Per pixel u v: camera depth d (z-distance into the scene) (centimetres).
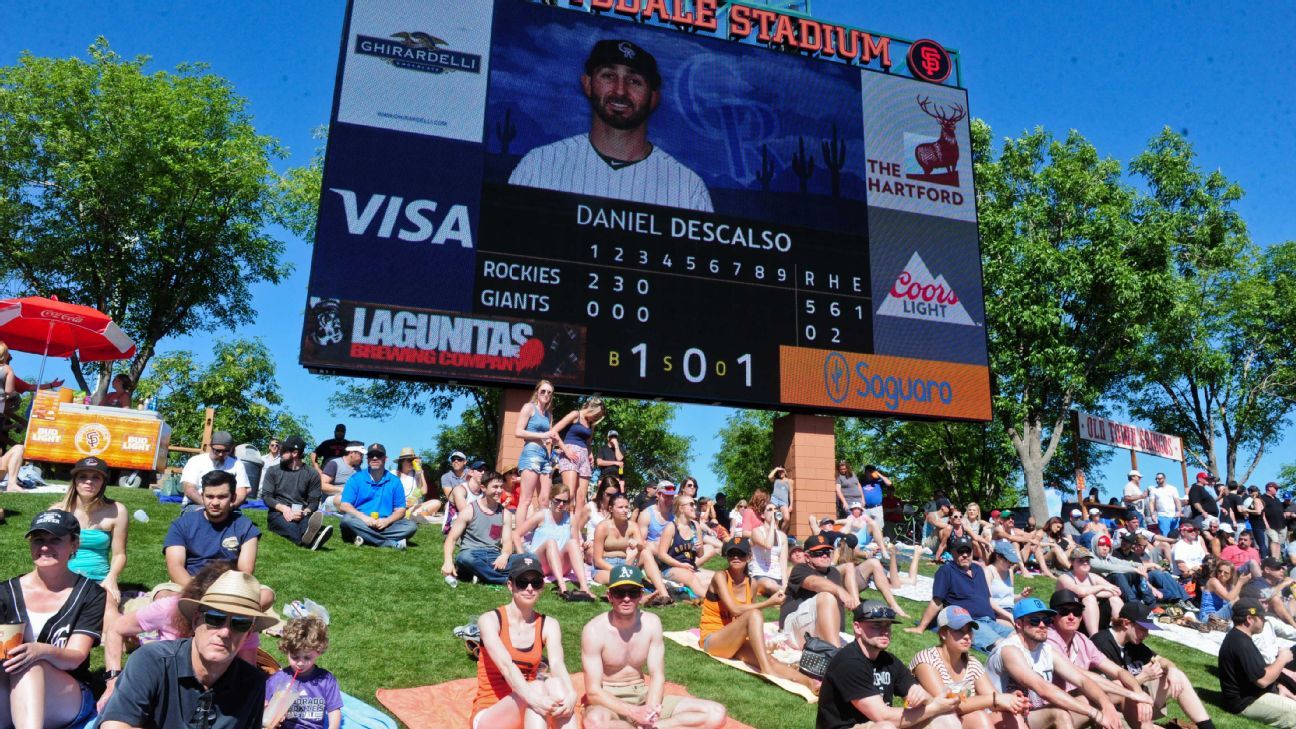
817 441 1548
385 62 1403
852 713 571
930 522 1606
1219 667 884
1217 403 3334
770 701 687
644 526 1055
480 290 1355
